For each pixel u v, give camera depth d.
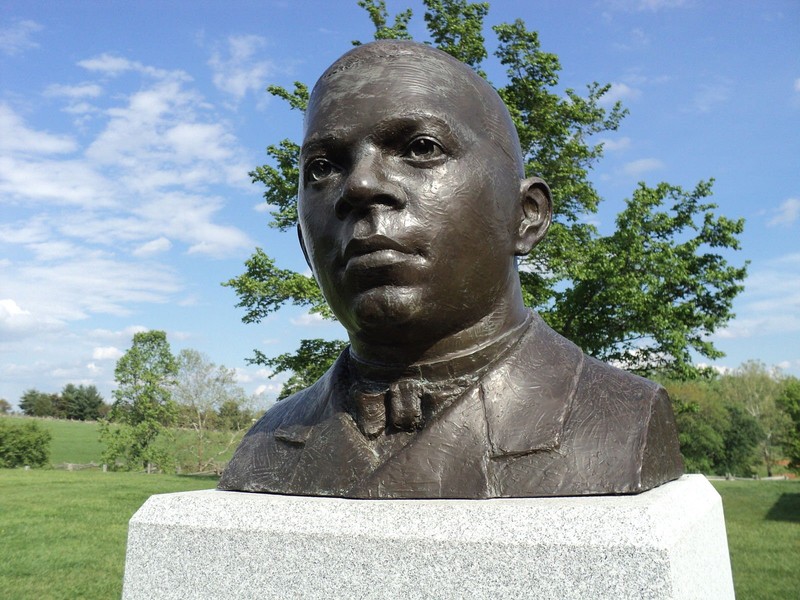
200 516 1.97
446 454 1.93
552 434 1.92
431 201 1.96
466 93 2.13
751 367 36.22
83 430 36.94
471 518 1.69
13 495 11.03
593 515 1.62
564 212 11.34
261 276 11.14
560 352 2.25
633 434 1.92
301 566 1.80
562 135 10.87
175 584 1.94
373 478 1.95
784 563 6.21
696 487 2.16
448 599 1.64
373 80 2.07
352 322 2.07
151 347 23.11
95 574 5.98
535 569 1.59
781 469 34.62
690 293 10.91
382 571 1.71
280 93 11.38
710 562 2.01
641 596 1.52
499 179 2.12
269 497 2.04
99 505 9.90
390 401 2.09
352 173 1.96
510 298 2.20
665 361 10.95
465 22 10.62
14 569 6.10
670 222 10.59
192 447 23.41
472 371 2.08
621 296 10.02
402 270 1.92
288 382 11.92
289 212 11.33
